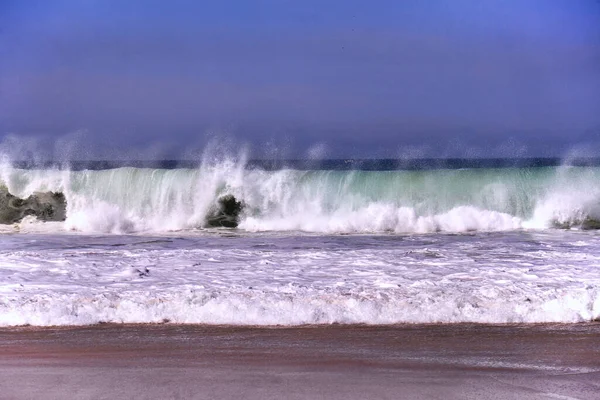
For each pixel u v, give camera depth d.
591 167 38.22
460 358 13.68
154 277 20.61
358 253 25.41
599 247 27.36
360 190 38.44
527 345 14.53
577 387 12.02
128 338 15.09
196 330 15.73
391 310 16.83
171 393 11.66
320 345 14.55
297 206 38.34
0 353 14.03
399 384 12.13
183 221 37.72
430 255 24.92
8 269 21.95
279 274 21.06
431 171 38.66
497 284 19.23
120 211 37.84
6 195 38.84
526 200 38.00
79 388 11.91
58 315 16.50
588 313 16.62
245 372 12.80
